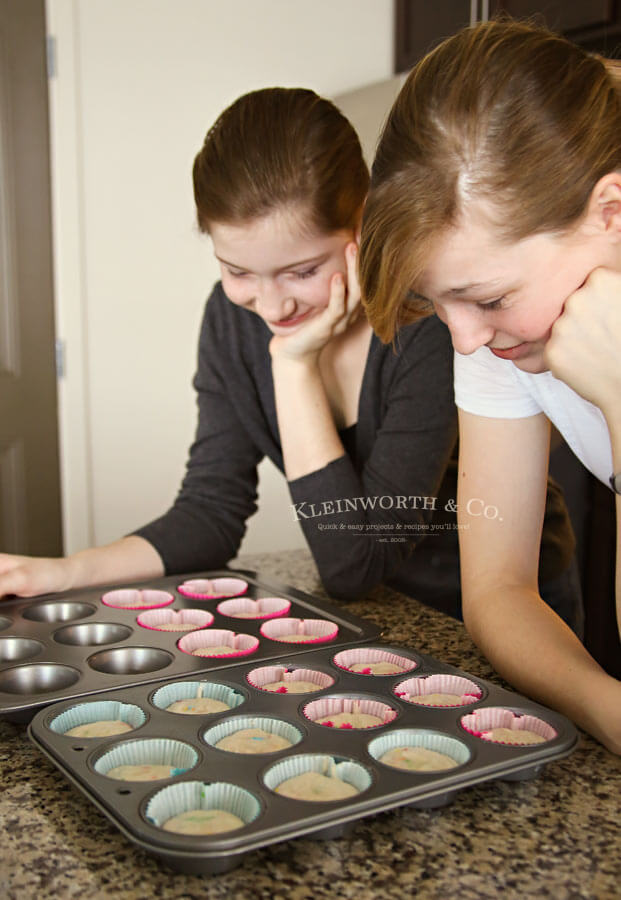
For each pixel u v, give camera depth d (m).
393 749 0.74
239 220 1.04
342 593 1.21
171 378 2.95
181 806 0.65
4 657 0.99
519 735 0.75
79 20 2.67
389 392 1.25
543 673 0.84
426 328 1.19
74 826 0.65
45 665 0.92
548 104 0.65
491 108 0.64
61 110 2.68
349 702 0.83
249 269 1.10
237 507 1.39
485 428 0.96
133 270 2.85
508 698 0.81
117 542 1.29
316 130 1.05
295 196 1.03
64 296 2.75
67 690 0.85
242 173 1.03
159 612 1.10
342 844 0.62
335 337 1.25
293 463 1.21
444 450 1.22
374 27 3.09
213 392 1.40
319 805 0.61
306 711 0.80
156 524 1.33
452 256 0.67
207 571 1.34
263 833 0.58
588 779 0.71
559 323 0.71
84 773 0.67
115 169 2.78
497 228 0.65
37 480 2.80
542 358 0.78
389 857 0.60
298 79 3.01
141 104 2.79
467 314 0.72
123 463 2.91
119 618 1.09
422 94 0.68
